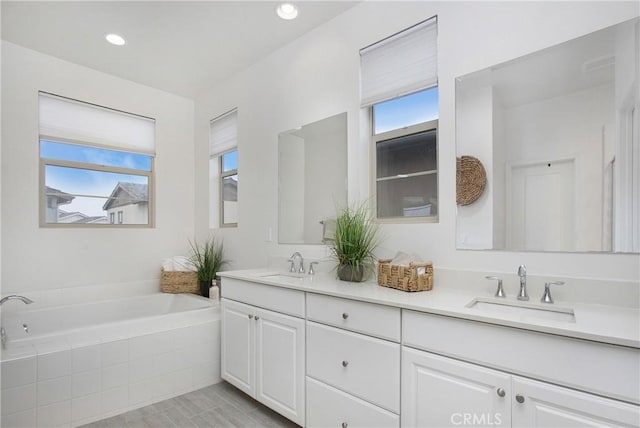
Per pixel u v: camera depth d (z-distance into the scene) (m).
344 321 1.60
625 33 1.33
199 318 2.55
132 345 2.16
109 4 2.18
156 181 3.51
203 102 3.65
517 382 1.10
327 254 2.35
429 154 1.91
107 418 2.03
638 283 1.26
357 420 1.52
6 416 1.73
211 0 2.15
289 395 1.86
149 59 2.92
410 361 1.35
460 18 1.76
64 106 2.95
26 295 2.70
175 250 3.62
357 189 2.19
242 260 3.06
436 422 1.28
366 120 2.21
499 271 1.59
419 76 1.92
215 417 2.04
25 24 2.39
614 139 1.34
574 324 1.05
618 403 0.93
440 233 1.80
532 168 1.52
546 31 1.50
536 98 1.52
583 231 1.39
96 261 3.10
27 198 2.74
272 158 2.80
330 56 2.38
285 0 2.16
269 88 2.84
